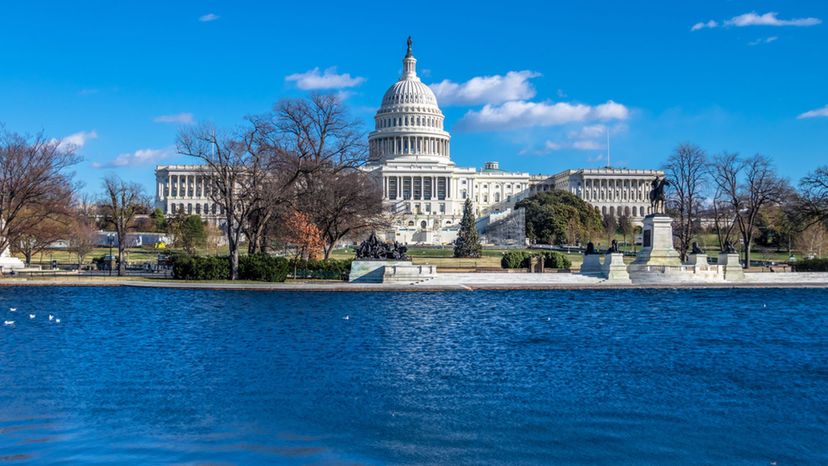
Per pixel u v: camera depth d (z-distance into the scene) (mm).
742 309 58906
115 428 26875
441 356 39281
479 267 97062
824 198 96812
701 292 72062
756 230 149000
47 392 31453
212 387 32406
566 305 60938
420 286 72562
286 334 45438
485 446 25328
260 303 60656
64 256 128500
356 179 89562
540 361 38250
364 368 36281
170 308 57094
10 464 23344
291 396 31141
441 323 50406
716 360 38781
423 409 29453
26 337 44000
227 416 28359
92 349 40469
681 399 31109
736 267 82812
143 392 31562
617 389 32625
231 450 24797
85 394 31188
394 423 27656
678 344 43312
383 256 79625
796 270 93000
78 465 23344
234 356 38750
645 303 62688
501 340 44094
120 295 65875
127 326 48156
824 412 29422
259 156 80688
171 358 38188
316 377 34375
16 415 28312
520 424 27625
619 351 41062
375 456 24391
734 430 27141
